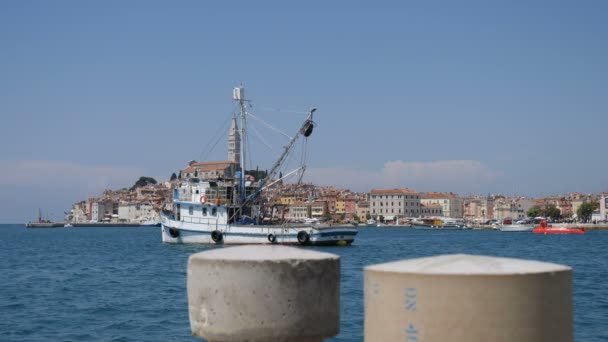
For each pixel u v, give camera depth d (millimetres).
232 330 4805
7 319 28812
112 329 26219
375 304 4359
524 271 4098
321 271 4902
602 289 36156
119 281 45719
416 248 93875
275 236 75125
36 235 199875
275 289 4773
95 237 167375
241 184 79062
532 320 4043
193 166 199125
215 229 77250
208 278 4875
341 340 21125
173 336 24516
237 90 79688
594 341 21578
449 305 4035
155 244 112500
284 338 4809
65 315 29859
